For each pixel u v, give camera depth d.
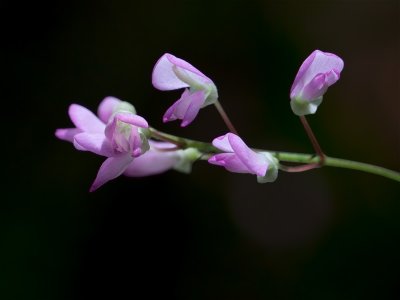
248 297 0.23
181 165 0.16
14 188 0.23
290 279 0.23
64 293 0.22
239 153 0.15
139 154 0.15
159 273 0.23
